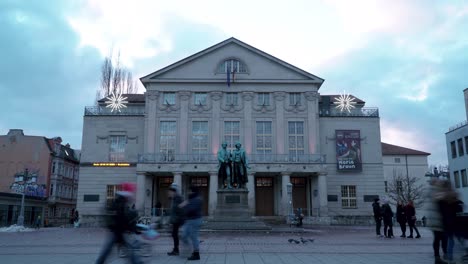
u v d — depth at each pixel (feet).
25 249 51.47
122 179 172.55
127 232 27.58
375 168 174.91
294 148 172.96
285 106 175.63
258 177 174.40
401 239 68.54
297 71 177.17
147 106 174.09
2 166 212.02
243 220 85.92
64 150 240.53
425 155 235.61
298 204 172.76
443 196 33.47
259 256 41.86
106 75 202.28
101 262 27.04
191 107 174.50
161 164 158.10
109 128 177.47
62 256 42.75
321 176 160.15
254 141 172.65
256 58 178.91
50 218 176.96
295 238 68.90
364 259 39.42
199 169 157.89
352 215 168.86
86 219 167.73
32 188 197.77
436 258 35.04
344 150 174.81
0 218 161.79
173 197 42.86
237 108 175.22
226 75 176.96
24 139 215.31
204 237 70.28
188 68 177.68
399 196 215.31
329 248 50.96
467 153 171.42
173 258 39.99
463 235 33.24
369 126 178.60
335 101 187.32
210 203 155.63
